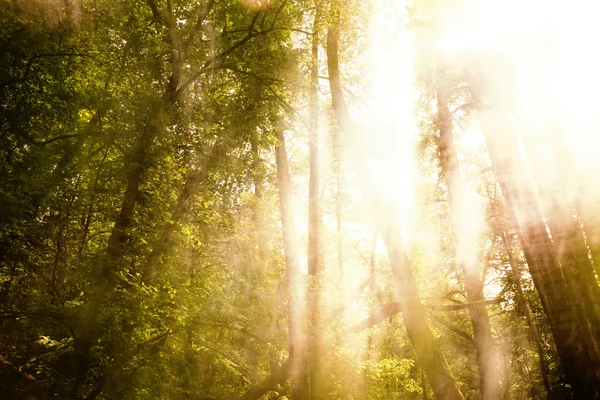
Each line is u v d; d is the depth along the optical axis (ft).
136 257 40.65
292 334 44.27
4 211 31.78
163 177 41.78
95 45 39.86
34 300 33.78
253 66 46.91
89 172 38.83
